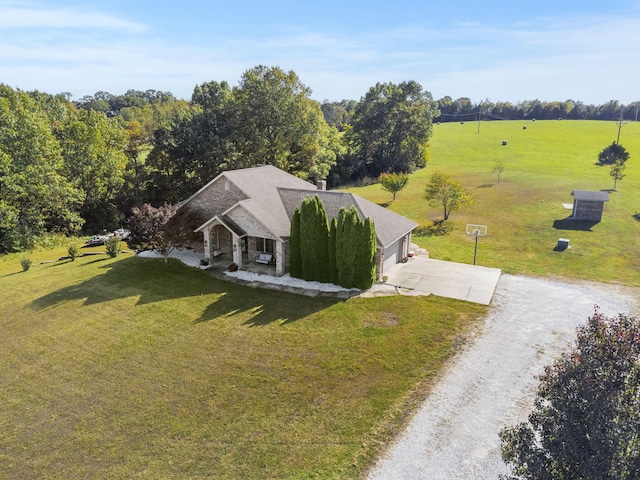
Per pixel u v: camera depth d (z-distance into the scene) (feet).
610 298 76.23
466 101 623.77
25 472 40.88
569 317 68.08
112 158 168.55
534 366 54.44
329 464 39.99
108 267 94.84
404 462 39.91
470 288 79.77
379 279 82.84
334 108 531.50
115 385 53.42
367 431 44.01
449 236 122.42
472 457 40.24
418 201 171.42
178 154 179.01
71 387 53.57
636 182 183.42
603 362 25.67
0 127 130.52
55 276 92.27
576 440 25.22
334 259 80.43
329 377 53.21
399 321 66.59
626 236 115.44
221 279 85.05
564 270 92.43
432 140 361.51
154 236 92.58
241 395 50.44
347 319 67.51
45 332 67.56
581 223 128.26
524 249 108.58
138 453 42.45
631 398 24.61
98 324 69.05
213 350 60.08
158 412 48.16
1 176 128.06
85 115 169.89
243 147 183.11
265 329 65.10
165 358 58.75
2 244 127.34
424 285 81.00
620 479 23.21
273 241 91.81
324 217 80.38
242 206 85.46
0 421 48.08
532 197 163.94
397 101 254.88
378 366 55.16
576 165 233.96
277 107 175.32
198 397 50.39
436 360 56.13
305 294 77.10
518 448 28.53
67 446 43.91
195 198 96.89
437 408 47.03
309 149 185.78
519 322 66.28
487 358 56.29
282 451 41.78
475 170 238.48
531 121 474.08
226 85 218.38
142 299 77.30
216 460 41.04
